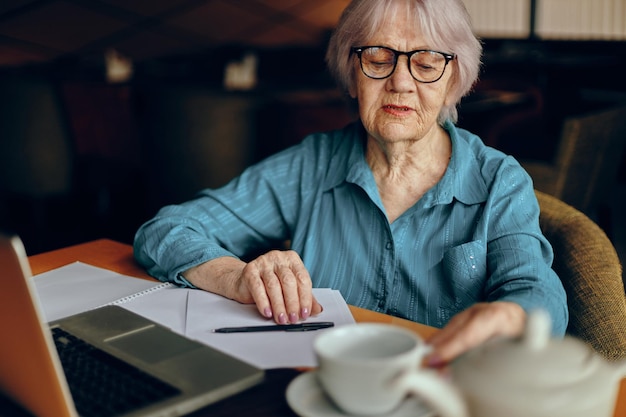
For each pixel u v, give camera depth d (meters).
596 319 1.37
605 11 6.15
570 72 5.69
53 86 4.29
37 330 0.76
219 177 4.09
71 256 1.61
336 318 1.21
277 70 6.75
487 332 0.92
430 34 1.41
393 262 1.50
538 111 4.20
